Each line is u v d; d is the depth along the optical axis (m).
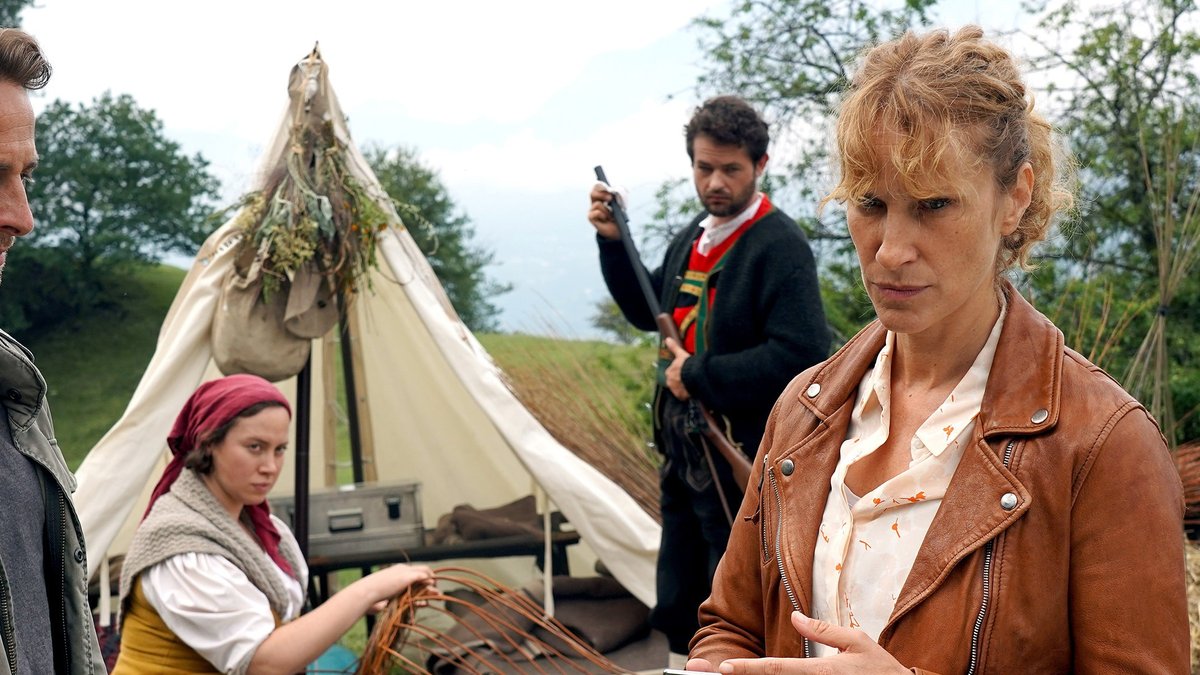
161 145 18.47
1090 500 1.18
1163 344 3.88
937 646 1.22
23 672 1.58
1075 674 1.22
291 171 3.56
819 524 1.39
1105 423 1.19
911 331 1.23
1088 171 5.83
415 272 3.89
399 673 3.85
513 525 4.26
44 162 17.70
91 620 1.77
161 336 3.73
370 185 3.83
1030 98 1.22
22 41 1.48
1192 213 4.36
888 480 1.32
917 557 1.25
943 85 1.16
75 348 16.88
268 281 3.53
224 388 2.80
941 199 1.17
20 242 17.41
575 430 4.63
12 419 1.66
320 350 4.95
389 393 4.90
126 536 4.37
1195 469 3.37
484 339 5.60
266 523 2.92
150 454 3.56
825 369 1.48
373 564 4.09
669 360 3.35
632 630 3.85
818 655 1.36
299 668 2.63
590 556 4.46
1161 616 1.15
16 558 1.61
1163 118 5.59
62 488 1.70
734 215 3.24
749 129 3.14
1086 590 1.18
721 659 1.48
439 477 4.95
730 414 3.21
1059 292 5.46
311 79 3.65
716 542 3.25
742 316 3.19
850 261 6.66
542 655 3.66
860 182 1.20
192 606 2.62
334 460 4.96
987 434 1.24
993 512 1.21
